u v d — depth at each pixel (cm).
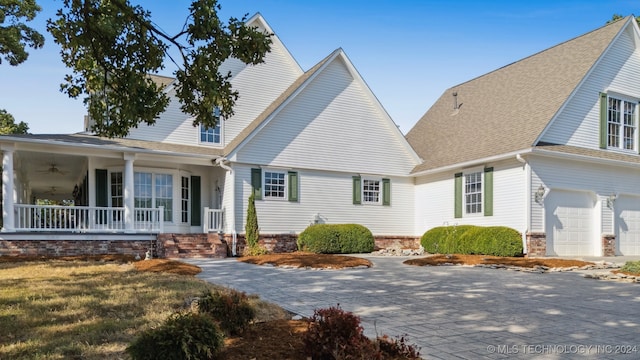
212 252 1695
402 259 1616
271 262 1382
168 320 464
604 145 1866
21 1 1939
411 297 835
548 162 1698
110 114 850
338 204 2020
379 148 2138
